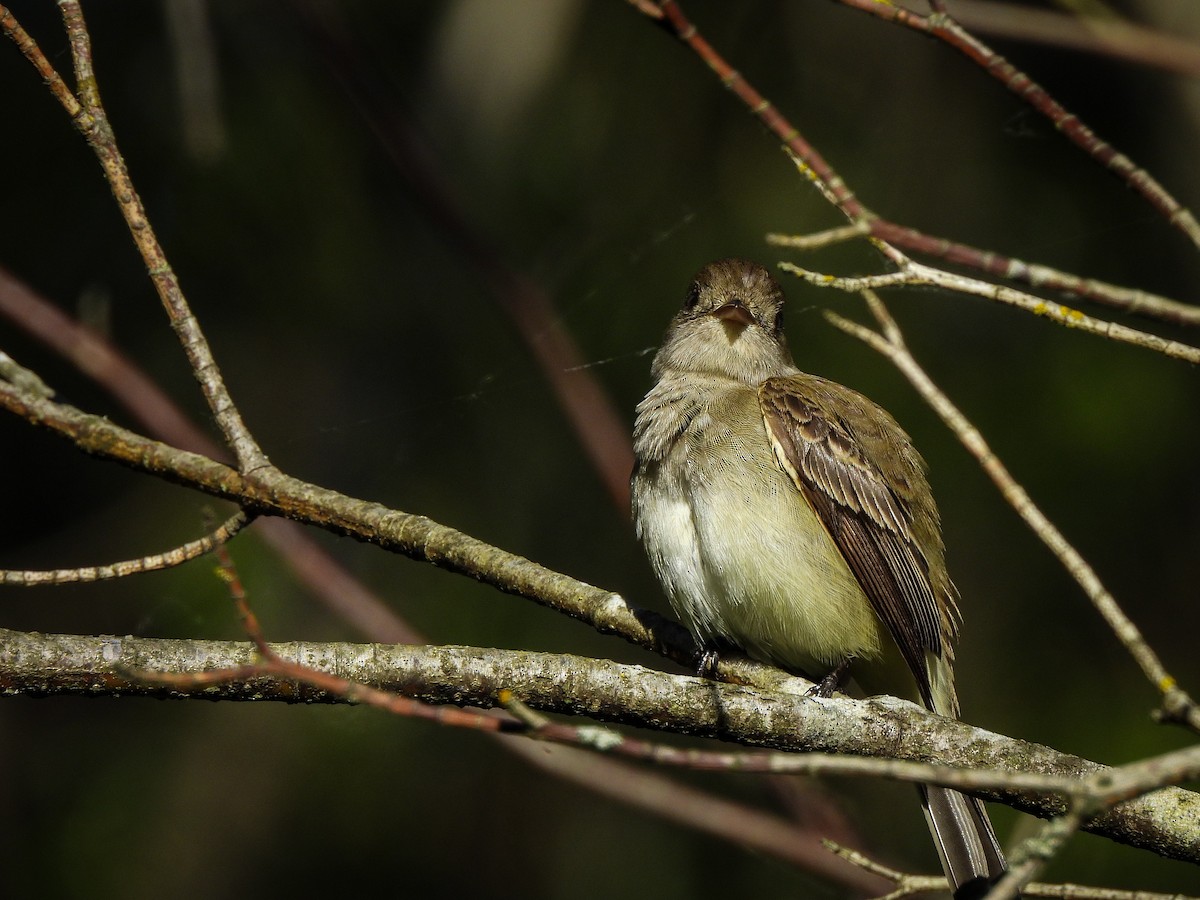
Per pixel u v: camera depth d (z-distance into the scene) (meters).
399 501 11.55
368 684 6.20
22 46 6.27
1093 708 10.81
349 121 11.63
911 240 4.94
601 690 6.26
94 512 11.68
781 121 5.19
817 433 8.17
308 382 11.78
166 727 11.21
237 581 4.86
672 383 8.75
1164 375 11.22
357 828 11.04
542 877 11.08
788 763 4.20
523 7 12.01
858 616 8.00
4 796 10.96
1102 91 11.59
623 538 11.41
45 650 6.05
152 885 10.68
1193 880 9.67
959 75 11.88
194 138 10.12
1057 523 11.11
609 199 11.73
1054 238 11.60
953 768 6.08
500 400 11.74
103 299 9.05
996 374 11.30
